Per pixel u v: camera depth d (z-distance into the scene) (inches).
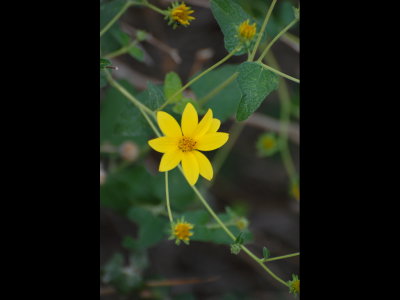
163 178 22.2
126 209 22.2
